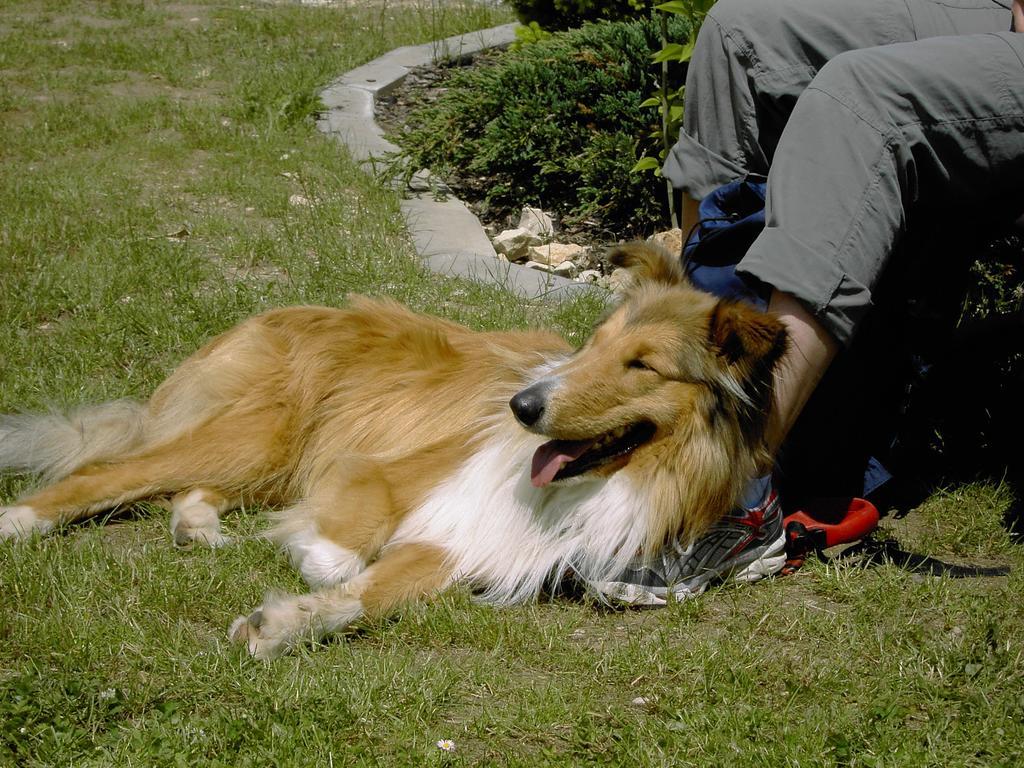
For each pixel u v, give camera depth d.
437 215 4.59
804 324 3.16
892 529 3.37
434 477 3.23
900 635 3.05
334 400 3.37
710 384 3.10
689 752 2.85
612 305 3.24
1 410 3.50
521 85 5.03
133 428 3.40
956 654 3.00
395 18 8.21
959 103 3.20
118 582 3.10
